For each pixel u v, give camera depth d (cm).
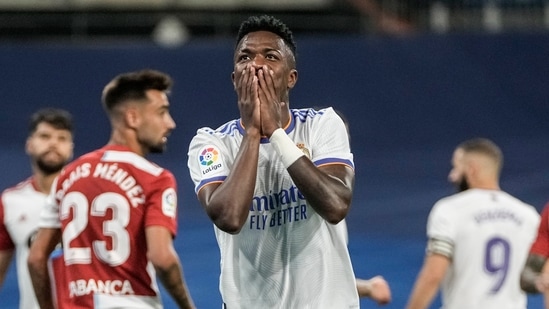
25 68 3444
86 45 3453
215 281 2492
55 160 1484
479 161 1434
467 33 3369
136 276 1148
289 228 900
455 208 1384
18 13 4525
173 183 1166
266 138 900
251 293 924
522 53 3331
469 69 3362
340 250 912
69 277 1159
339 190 843
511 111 3325
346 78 3406
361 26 4441
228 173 889
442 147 3353
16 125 3422
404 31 4378
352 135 3400
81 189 1161
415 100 3375
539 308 2148
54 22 4519
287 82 899
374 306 2256
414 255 2888
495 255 1375
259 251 911
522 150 3303
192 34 4484
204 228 3144
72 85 3438
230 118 3400
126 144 1193
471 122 3344
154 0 4503
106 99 1205
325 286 900
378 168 3369
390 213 3312
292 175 841
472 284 1371
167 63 3434
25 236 1458
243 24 915
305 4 4484
